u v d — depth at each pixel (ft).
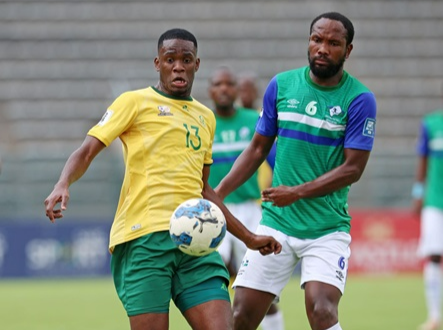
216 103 115.55
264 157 81.97
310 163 77.71
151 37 273.54
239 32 277.85
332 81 77.36
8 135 255.29
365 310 152.56
